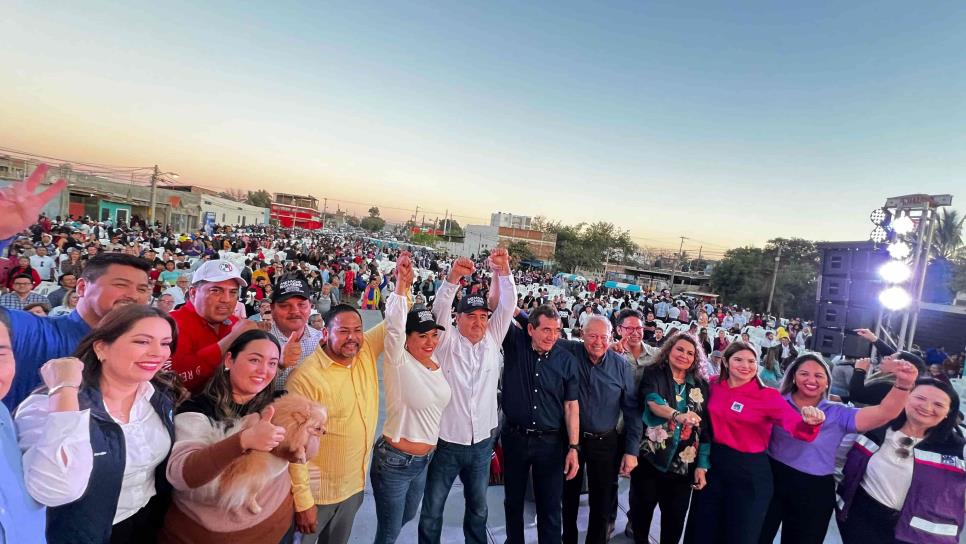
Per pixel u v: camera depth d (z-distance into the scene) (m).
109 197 29.88
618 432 3.19
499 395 3.96
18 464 1.27
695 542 2.95
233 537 1.71
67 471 1.29
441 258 39.81
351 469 2.33
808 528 2.77
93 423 1.45
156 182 28.53
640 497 3.10
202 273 2.50
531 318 3.06
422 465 2.63
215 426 1.81
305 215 83.31
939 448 2.53
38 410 1.36
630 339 4.01
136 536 1.66
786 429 2.77
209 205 39.78
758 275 38.25
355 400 2.35
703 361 3.19
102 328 1.53
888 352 3.95
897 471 2.58
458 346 2.85
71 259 8.57
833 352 7.81
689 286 54.06
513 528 2.98
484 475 2.88
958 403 2.50
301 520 2.07
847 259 7.75
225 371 1.96
